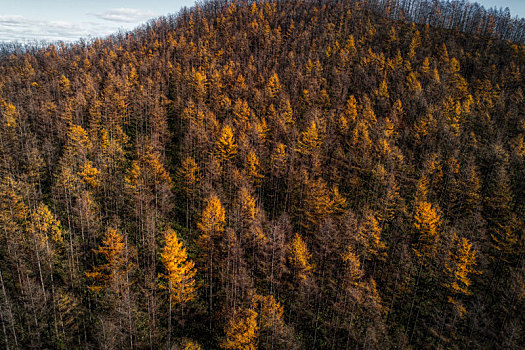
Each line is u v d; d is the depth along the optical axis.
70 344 34.66
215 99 85.75
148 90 83.56
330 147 65.75
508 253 42.22
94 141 62.56
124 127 77.19
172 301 36.50
